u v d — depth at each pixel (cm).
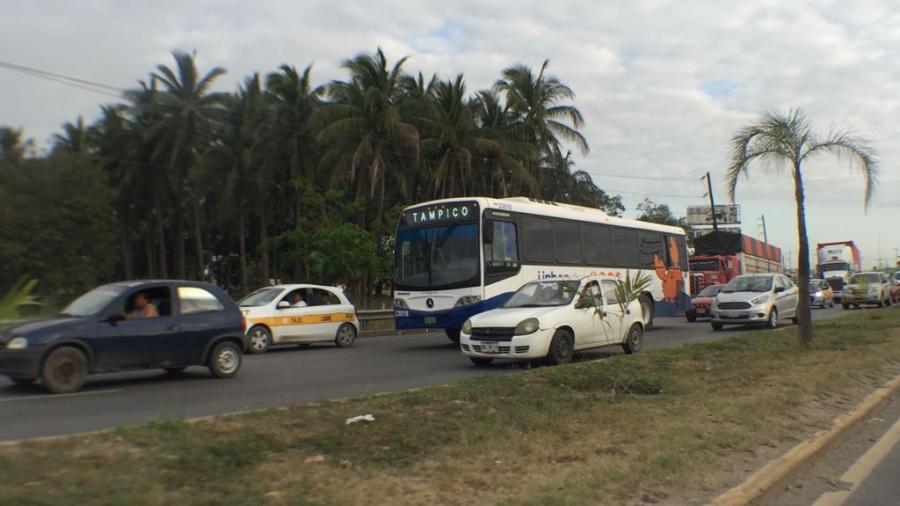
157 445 633
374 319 2553
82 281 3400
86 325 1072
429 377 1272
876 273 3731
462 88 4019
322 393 1078
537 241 1888
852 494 616
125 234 4988
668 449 659
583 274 2033
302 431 716
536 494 527
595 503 518
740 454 669
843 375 1107
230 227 5747
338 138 3753
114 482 516
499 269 1755
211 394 1066
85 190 3509
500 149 4009
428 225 1820
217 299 1245
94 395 1049
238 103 4603
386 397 918
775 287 2369
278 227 5253
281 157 4416
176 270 5891
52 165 3447
